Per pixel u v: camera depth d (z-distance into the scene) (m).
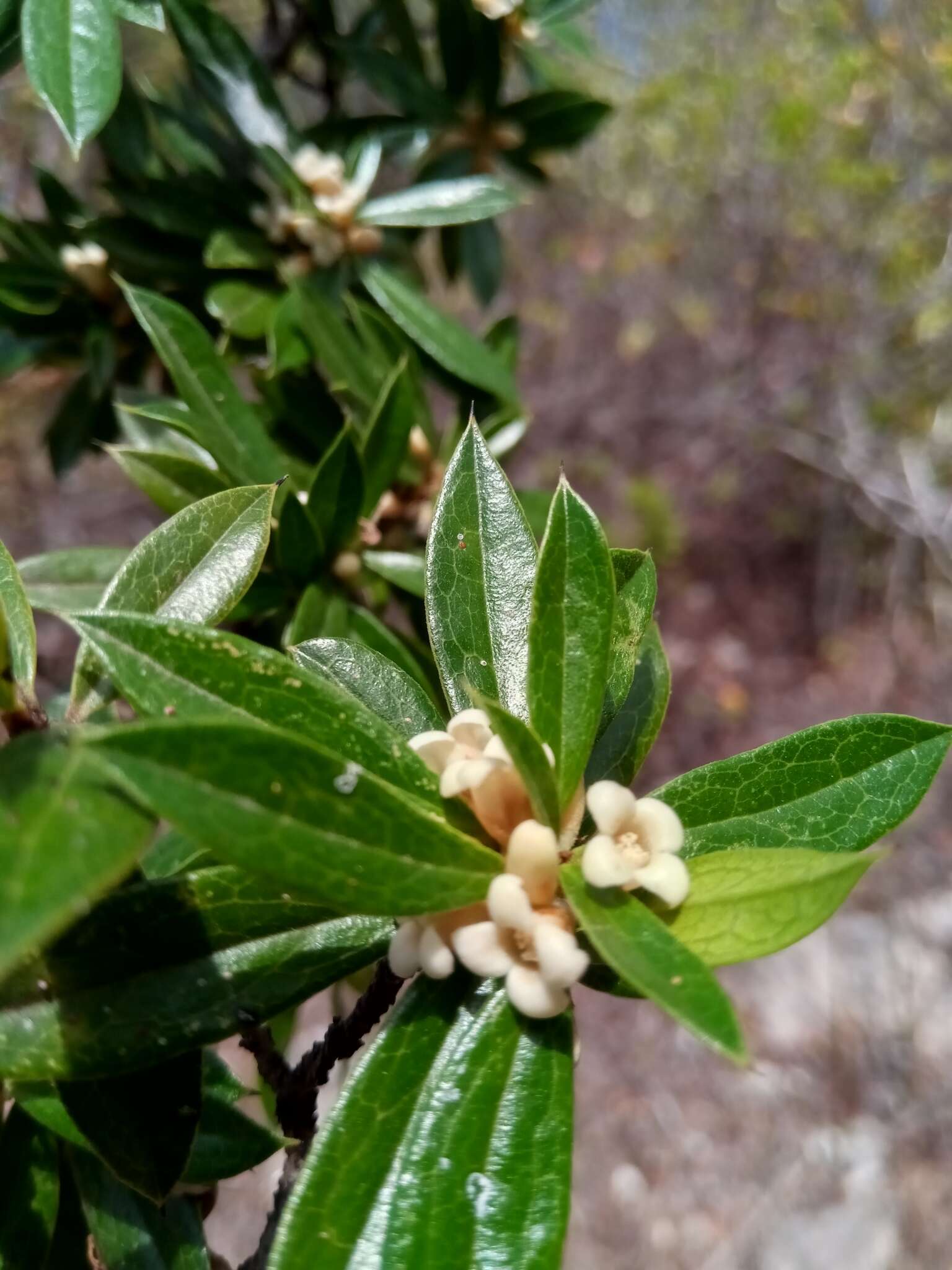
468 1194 0.08
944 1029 0.57
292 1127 0.11
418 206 0.20
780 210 0.83
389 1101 0.08
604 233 0.93
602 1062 0.61
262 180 0.20
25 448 0.56
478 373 0.20
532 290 0.93
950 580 0.75
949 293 0.69
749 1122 0.57
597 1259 0.52
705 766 0.11
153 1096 0.09
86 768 0.06
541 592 0.09
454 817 0.09
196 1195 0.12
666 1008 0.07
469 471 0.11
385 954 0.09
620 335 0.92
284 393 0.19
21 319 0.21
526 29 0.22
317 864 0.07
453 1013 0.09
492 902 0.08
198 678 0.08
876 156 0.72
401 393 0.17
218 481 0.16
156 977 0.09
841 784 0.10
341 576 0.17
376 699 0.10
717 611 0.87
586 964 0.08
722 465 0.90
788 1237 0.51
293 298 0.18
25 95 0.41
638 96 0.83
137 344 0.22
